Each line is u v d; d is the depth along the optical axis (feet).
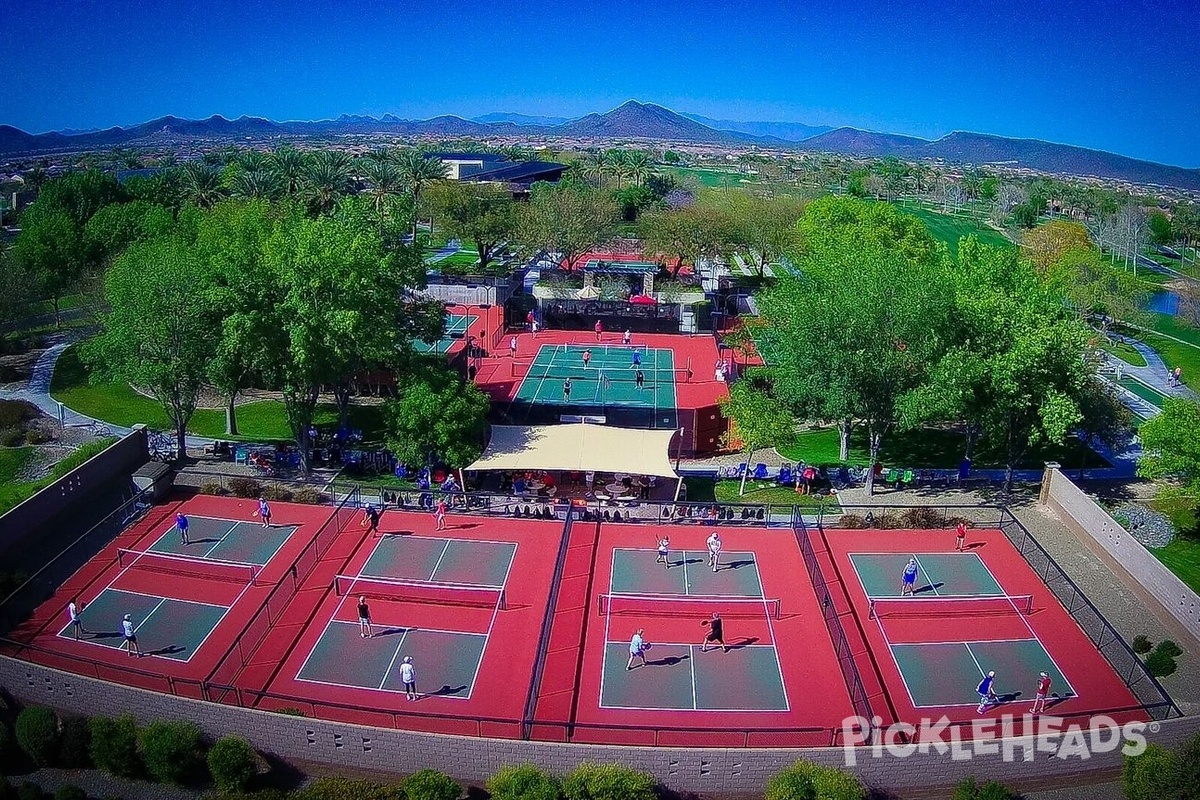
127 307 156.97
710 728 89.71
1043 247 312.91
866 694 99.45
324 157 404.57
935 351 152.46
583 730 92.43
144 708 92.53
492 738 86.48
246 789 86.17
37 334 260.83
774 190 544.62
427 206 366.02
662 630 111.96
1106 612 119.85
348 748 88.17
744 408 160.97
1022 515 150.00
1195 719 90.58
